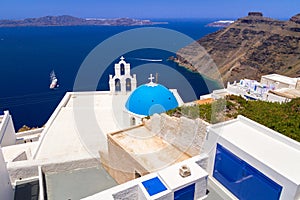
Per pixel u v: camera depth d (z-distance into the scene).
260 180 7.97
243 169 8.56
